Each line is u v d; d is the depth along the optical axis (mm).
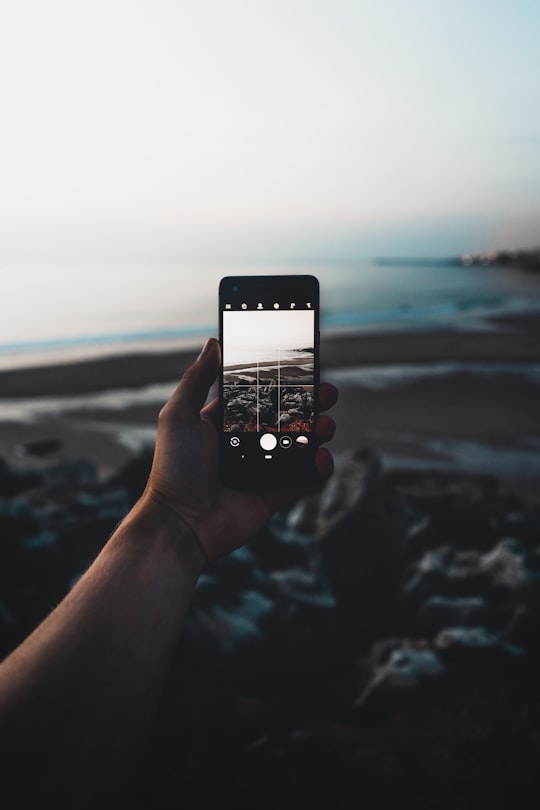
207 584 3492
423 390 18234
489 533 4992
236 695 3010
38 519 4195
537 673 3482
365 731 3000
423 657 3502
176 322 54812
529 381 19969
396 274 152500
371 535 4359
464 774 2668
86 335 44781
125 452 11547
